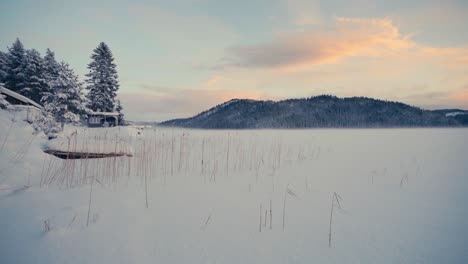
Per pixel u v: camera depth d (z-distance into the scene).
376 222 2.96
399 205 3.59
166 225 2.81
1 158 4.80
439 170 6.40
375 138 20.52
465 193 4.24
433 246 2.36
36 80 28.06
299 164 7.35
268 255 2.20
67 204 3.38
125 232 2.60
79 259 2.08
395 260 2.11
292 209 3.42
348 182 5.04
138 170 5.76
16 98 17.02
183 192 4.21
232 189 4.45
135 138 11.10
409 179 5.35
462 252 2.22
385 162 7.73
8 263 2.01
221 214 3.19
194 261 2.09
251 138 16.95
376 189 4.50
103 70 30.64
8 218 2.86
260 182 5.02
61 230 2.59
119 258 2.11
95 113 27.38
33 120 7.30
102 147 6.76
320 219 3.06
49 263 2.02
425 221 2.99
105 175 5.41
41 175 4.91
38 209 3.16
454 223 2.91
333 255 2.20
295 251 2.27
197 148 10.35
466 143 14.98
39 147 5.93
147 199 3.75
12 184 4.32
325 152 10.48
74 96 18.98
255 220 3.01
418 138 20.50
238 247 2.34
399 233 2.65
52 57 29.61
